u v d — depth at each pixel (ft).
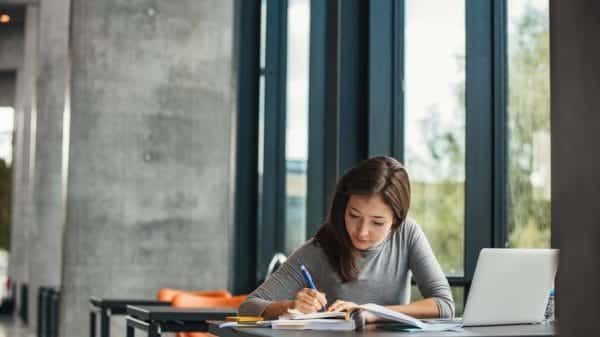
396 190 9.05
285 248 21.09
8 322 48.03
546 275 8.21
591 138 3.26
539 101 12.81
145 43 24.09
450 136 14.64
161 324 12.10
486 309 7.95
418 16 15.42
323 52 19.29
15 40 60.03
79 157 23.71
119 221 23.76
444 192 14.76
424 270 9.57
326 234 9.52
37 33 50.98
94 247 23.66
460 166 14.42
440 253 14.87
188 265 24.02
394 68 15.72
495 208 13.83
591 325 3.26
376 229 9.05
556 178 3.46
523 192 13.23
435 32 14.99
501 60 13.85
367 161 9.27
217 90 24.48
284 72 21.56
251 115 21.45
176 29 24.29
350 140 15.76
